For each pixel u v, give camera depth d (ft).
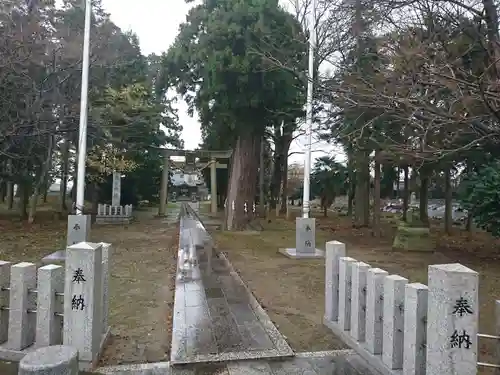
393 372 14.08
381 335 15.52
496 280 30.07
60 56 42.80
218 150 92.17
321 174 91.71
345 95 24.66
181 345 16.85
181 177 224.33
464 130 23.21
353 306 17.24
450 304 11.51
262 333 18.37
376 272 15.74
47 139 53.62
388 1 22.56
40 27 41.91
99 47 47.06
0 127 39.99
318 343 17.71
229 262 36.32
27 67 40.32
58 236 50.62
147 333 18.62
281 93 51.78
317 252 40.09
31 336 15.38
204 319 20.27
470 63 22.57
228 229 63.10
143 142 72.79
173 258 37.93
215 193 104.06
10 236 49.73
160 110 66.95
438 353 11.67
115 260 36.42
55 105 43.34
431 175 50.44
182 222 76.43
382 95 21.33
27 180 62.13
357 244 49.44
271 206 108.27
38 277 14.84
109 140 58.65
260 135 63.72
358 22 25.53
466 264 36.24
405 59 21.47
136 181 96.02
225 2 52.65
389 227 71.67
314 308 22.94
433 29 22.20
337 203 136.56
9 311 15.07
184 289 26.30
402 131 29.53
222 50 49.78
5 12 39.04
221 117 56.80
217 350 16.39
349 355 16.29
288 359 15.89
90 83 51.80
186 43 57.26
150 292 25.72
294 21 47.39
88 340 14.42
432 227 73.15
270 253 41.98
